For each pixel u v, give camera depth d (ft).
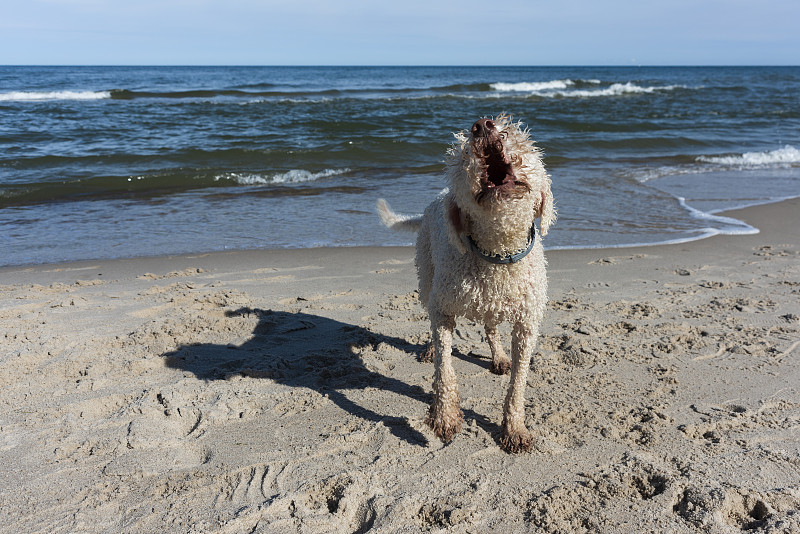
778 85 79.36
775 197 16.33
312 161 22.07
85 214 14.73
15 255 11.28
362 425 5.75
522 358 5.43
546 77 111.96
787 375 6.48
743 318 7.92
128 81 75.56
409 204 15.37
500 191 4.47
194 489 4.88
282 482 4.94
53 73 118.32
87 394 6.26
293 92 53.93
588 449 5.32
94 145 23.95
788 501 4.55
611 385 6.38
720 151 25.07
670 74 146.30
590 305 8.48
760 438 5.37
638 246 11.57
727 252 11.13
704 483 4.73
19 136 25.02
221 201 16.15
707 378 6.47
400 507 4.58
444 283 5.42
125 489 4.88
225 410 5.98
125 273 10.19
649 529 4.37
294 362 7.02
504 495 4.76
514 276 5.18
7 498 4.77
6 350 7.09
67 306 8.54
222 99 45.78
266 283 9.66
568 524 4.44
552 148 25.29
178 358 7.02
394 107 39.29
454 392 5.64
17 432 5.62
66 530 4.46
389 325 8.04
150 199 16.43
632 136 28.66
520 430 5.41
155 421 5.79
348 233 12.90
